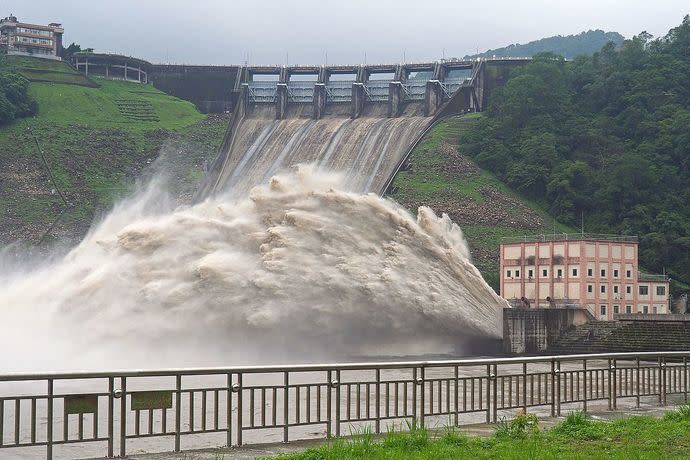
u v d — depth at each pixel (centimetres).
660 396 5050
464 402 4125
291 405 5584
